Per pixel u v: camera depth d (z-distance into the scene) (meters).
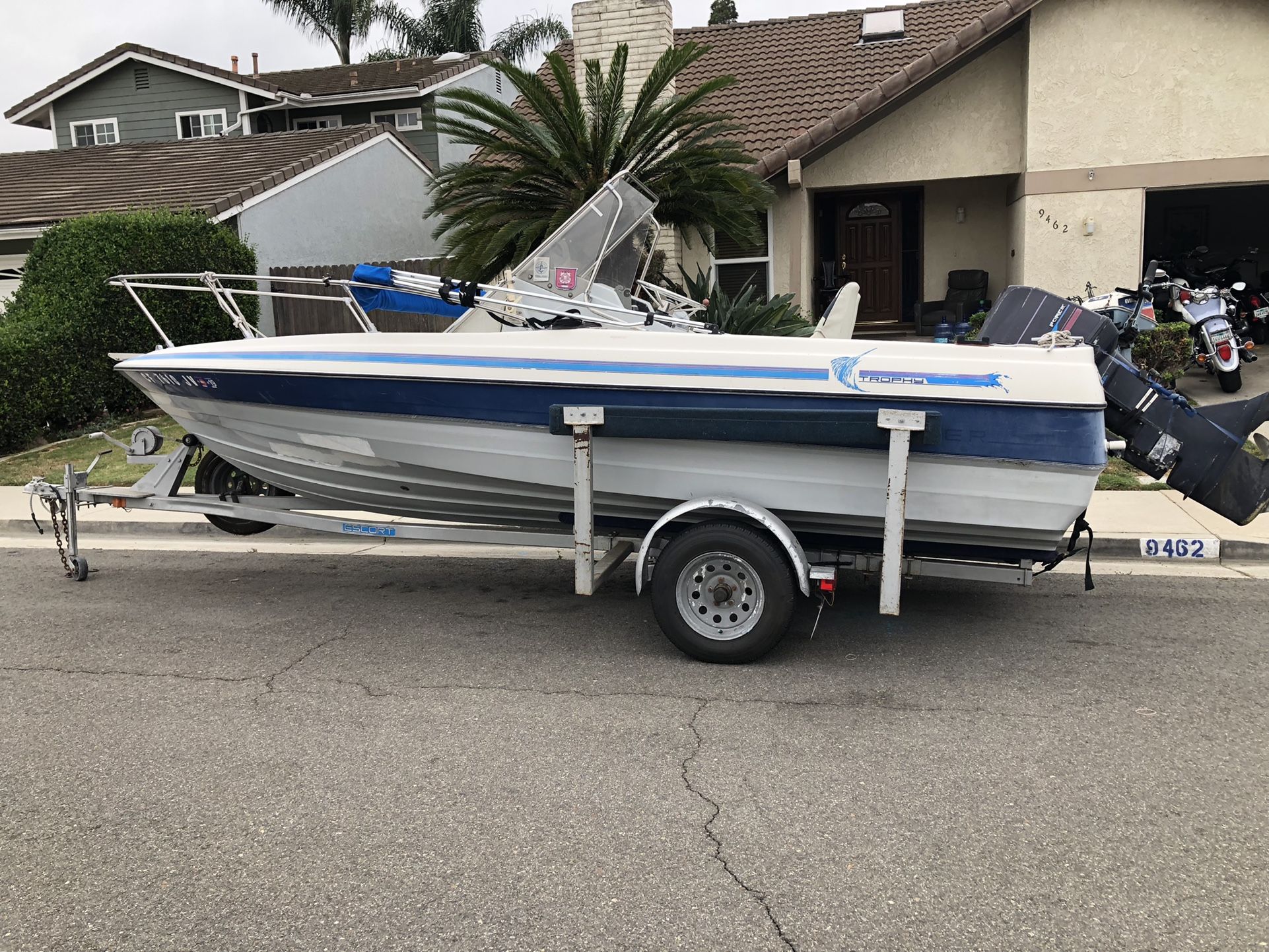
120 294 13.41
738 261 14.23
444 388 5.43
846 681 5.07
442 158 28.03
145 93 27.36
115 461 11.26
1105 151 13.09
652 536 5.29
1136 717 4.58
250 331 6.49
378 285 6.04
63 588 7.10
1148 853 3.44
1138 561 7.29
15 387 12.05
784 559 5.22
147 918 3.16
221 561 7.86
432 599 6.64
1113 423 5.98
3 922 3.15
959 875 3.32
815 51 16.61
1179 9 12.61
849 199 16.72
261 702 4.89
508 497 5.77
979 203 16.16
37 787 4.04
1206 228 17.92
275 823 3.72
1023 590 6.66
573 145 10.64
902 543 4.94
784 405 5.02
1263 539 7.24
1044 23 12.94
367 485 6.06
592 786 3.97
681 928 3.06
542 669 5.29
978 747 4.29
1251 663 5.24
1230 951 2.92
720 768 4.11
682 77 16.39
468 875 3.36
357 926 3.09
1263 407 5.73
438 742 4.39
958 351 4.95
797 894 3.23
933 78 13.45
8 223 17.39
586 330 5.52
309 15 34.78
